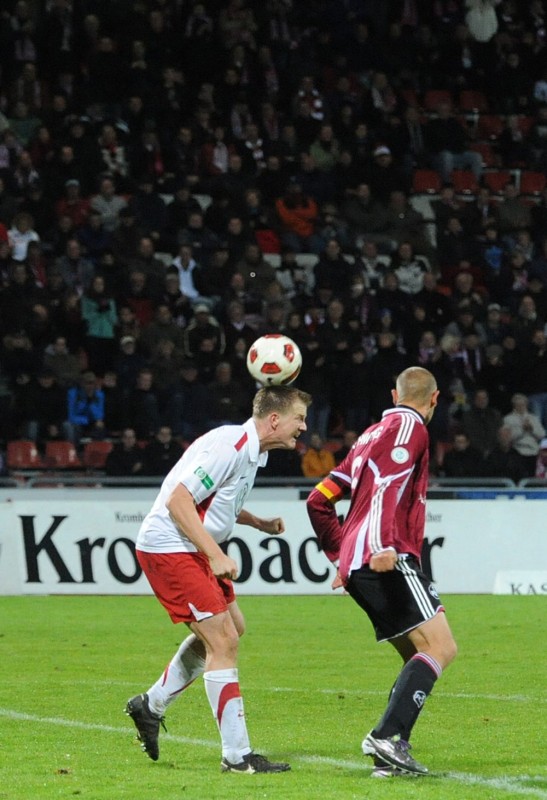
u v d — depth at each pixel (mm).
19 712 20219
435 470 50625
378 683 23875
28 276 51250
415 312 54719
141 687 23062
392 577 15172
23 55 61375
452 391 53125
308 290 58562
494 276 59938
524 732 18484
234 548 40812
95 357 51250
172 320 52156
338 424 51938
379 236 61312
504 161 69938
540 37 73750
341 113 64500
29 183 55969
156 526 15656
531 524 42844
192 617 15391
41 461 48188
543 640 30391
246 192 58844
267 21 66312
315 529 16578
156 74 62062
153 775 14992
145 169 59188
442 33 71250
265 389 16016
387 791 13828
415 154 67000
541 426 52031
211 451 15391
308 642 30188
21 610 36625
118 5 62875
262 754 16578
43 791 13961
